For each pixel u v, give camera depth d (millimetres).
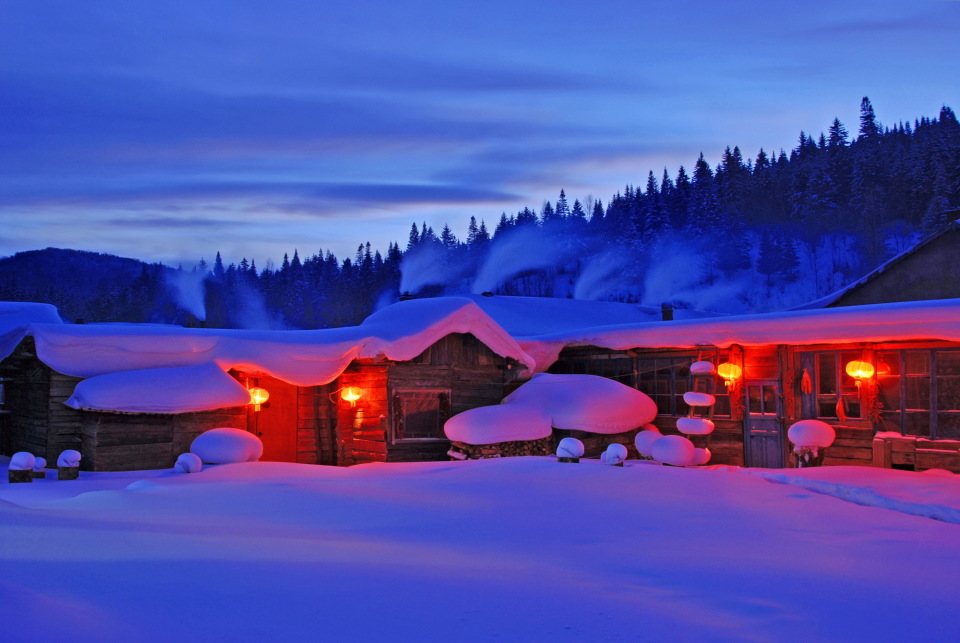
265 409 18094
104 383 15117
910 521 8828
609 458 13945
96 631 3107
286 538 6168
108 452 15039
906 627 4512
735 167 140750
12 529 5336
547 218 180375
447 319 18375
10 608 3209
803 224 125500
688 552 6648
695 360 19047
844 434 16141
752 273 123312
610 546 6836
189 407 15609
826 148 137125
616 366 20781
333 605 3971
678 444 15578
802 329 16641
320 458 18578
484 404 19391
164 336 16562
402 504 9016
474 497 9906
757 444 17625
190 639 3195
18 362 17297
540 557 6152
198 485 10281
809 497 10445
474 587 4633
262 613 3705
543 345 21484
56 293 148625
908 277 24422
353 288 145000
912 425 15375
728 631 4145
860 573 5988
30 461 13016
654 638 3873
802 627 4367
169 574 4309
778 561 6355
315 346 17516
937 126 144000
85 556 4617
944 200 102375
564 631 3863
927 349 15258
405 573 4891
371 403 18516
